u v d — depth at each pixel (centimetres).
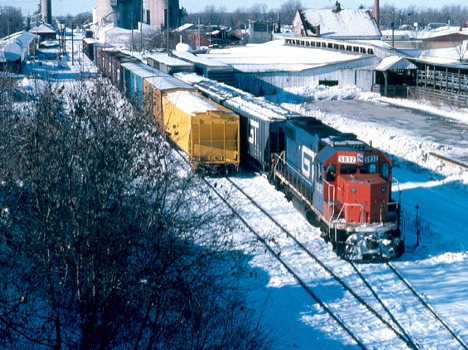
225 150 3155
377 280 1972
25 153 1285
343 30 9775
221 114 3127
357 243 2092
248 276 1972
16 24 16588
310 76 6975
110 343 1382
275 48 9438
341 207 2153
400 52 7431
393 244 2098
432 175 3359
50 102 1391
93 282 1284
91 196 1276
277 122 2980
